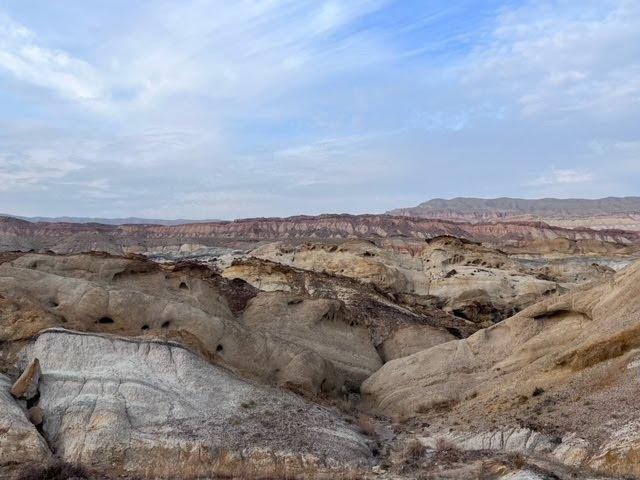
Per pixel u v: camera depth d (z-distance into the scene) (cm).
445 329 5197
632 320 2631
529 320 3391
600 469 2016
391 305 5775
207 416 2405
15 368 2545
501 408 2683
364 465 2325
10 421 2158
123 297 3222
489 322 6550
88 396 2367
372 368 4209
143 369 2538
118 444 2202
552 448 2244
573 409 2403
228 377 2653
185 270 5053
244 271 6172
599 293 3105
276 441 2344
